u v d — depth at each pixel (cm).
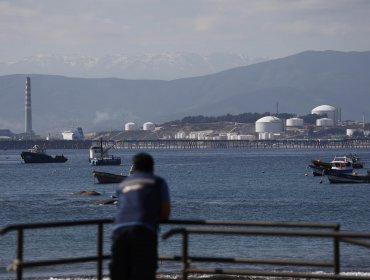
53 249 10638
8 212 19062
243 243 11012
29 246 10956
